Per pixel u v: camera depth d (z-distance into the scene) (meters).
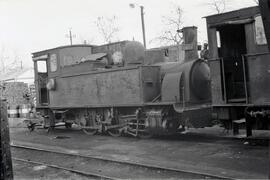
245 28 10.96
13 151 13.40
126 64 15.62
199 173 7.84
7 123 4.51
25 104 34.53
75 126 21.14
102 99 16.02
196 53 14.09
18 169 10.22
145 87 14.27
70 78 17.78
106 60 17.05
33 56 20.20
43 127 19.67
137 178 8.21
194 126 13.03
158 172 8.56
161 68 14.75
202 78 13.49
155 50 15.45
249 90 11.02
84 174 8.88
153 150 11.61
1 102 4.44
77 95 17.38
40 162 11.00
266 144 10.81
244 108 11.18
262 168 8.24
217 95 11.77
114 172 9.00
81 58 18.53
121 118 15.41
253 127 11.00
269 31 4.36
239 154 9.89
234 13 11.18
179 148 11.57
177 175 8.13
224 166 8.69
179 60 15.66
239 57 12.18
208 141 12.52
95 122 16.69
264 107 10.59
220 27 11.87
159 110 13.77
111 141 14.31
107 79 15.73
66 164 10.49
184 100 13.15
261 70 10.60
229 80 12.07
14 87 35.41
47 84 18.94
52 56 18.84
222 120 11.84
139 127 14.68
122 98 15.04
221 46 12.12
